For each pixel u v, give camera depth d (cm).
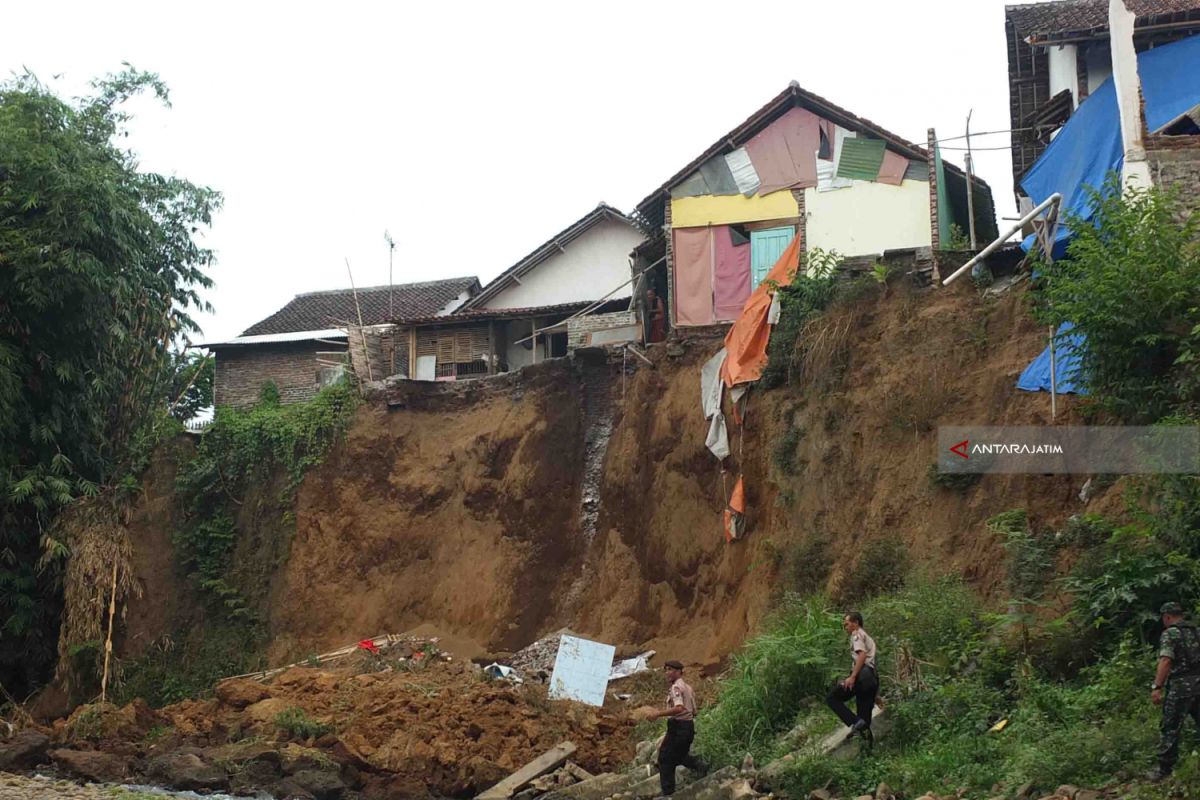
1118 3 1822
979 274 2039
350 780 1722
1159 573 1325
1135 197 1667
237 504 2952
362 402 2927
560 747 1733
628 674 2200
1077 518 1555
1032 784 1150
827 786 1282
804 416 2148
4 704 2523
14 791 1577
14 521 2606
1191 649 1098
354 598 2739
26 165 2567
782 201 2658
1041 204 1830
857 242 2606
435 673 2309
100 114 2891
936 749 1282
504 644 2544
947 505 1819
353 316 3850
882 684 1438
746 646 1722
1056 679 1365
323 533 2817
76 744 1936
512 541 2670
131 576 2634
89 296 2584
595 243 3447
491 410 2852
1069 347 1617
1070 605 1455
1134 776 1115
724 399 2366
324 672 2308
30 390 2628
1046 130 2330
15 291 2541
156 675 2719
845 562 1916
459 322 3238
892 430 1967
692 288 2677
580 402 2738
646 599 2430
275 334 3694
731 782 1312
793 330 2239
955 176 2653
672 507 2444
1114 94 1928
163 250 2920
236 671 2702
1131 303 1500
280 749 1778
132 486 2688
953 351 1955
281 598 2780
